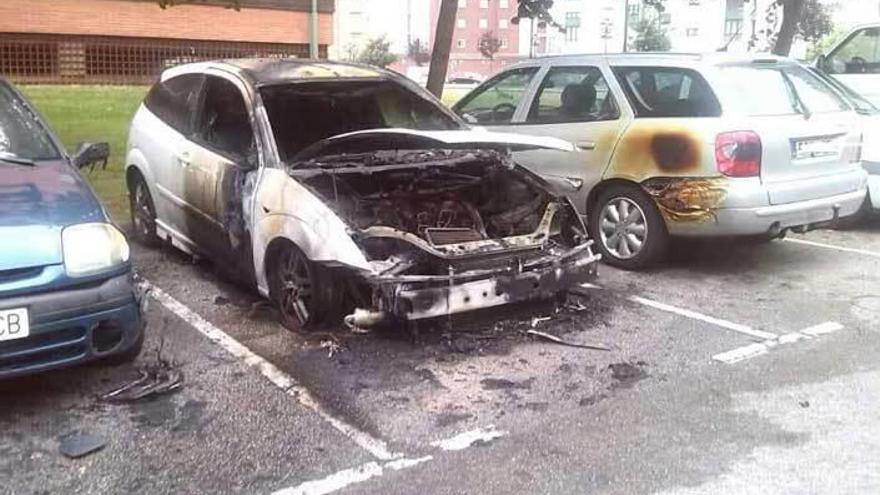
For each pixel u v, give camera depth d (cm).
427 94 648
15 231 386
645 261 668
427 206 547
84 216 412
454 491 345
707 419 412
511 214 567
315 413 414
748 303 598
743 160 610
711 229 627
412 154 561
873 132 810
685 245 757
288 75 599
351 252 473
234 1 1191
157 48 2527
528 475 358
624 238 679
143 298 444
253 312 557
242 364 473
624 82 682
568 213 564
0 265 373
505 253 502
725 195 613
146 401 425
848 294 622
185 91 657
